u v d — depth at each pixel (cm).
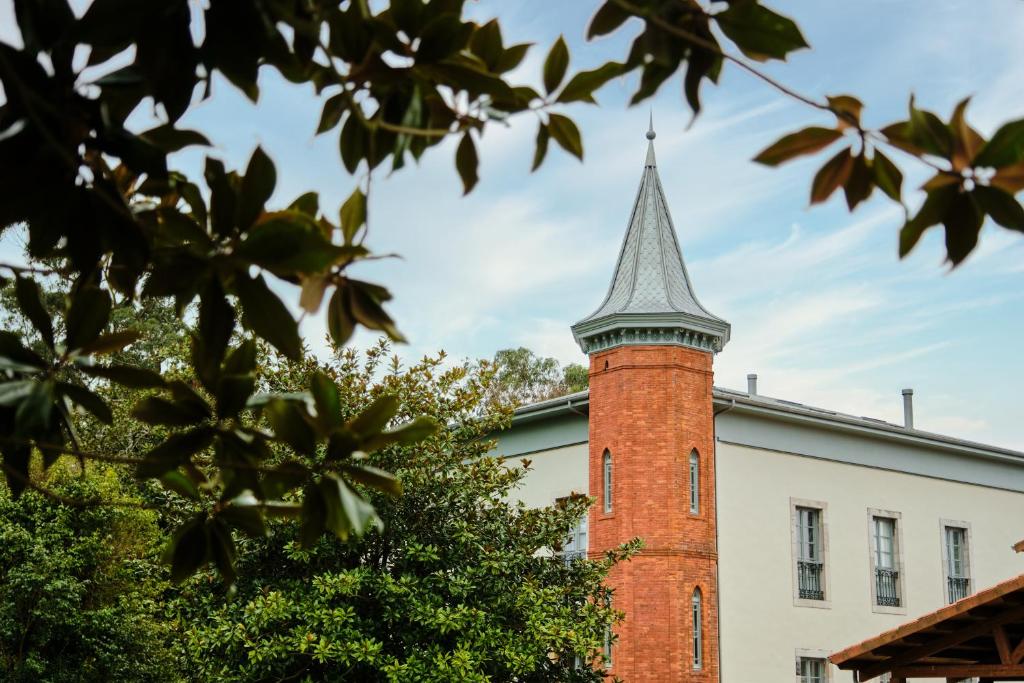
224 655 1336
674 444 2133
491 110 192
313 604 1281
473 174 202
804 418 2391
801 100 162
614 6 173
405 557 1377
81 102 158
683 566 2083
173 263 172
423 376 1509
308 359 1424
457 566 1406
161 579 1500
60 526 1506
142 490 1533
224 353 180
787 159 169
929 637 1495
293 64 188
